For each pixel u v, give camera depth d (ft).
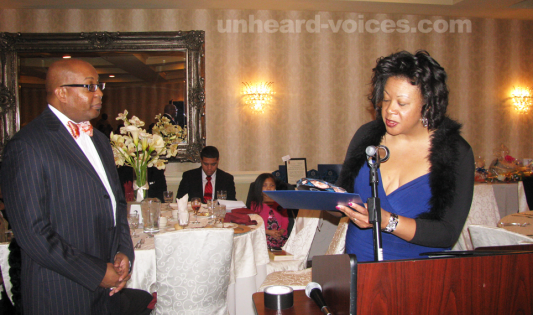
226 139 18.44
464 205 3.81
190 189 13.62
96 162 4.95
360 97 19.01
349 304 2.73
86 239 4.32
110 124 17.53
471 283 2.86
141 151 8.53
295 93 18.74
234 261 7.31
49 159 4.09
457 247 9.71
